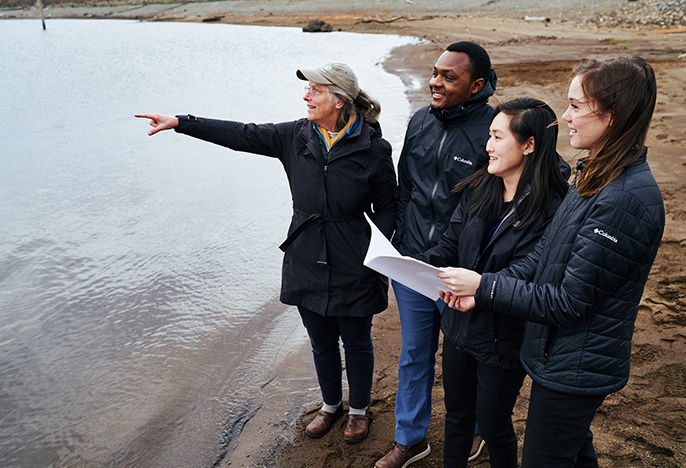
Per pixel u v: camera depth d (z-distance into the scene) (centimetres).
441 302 245
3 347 390
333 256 257
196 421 308
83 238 570
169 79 1580
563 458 181
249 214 615
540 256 185
